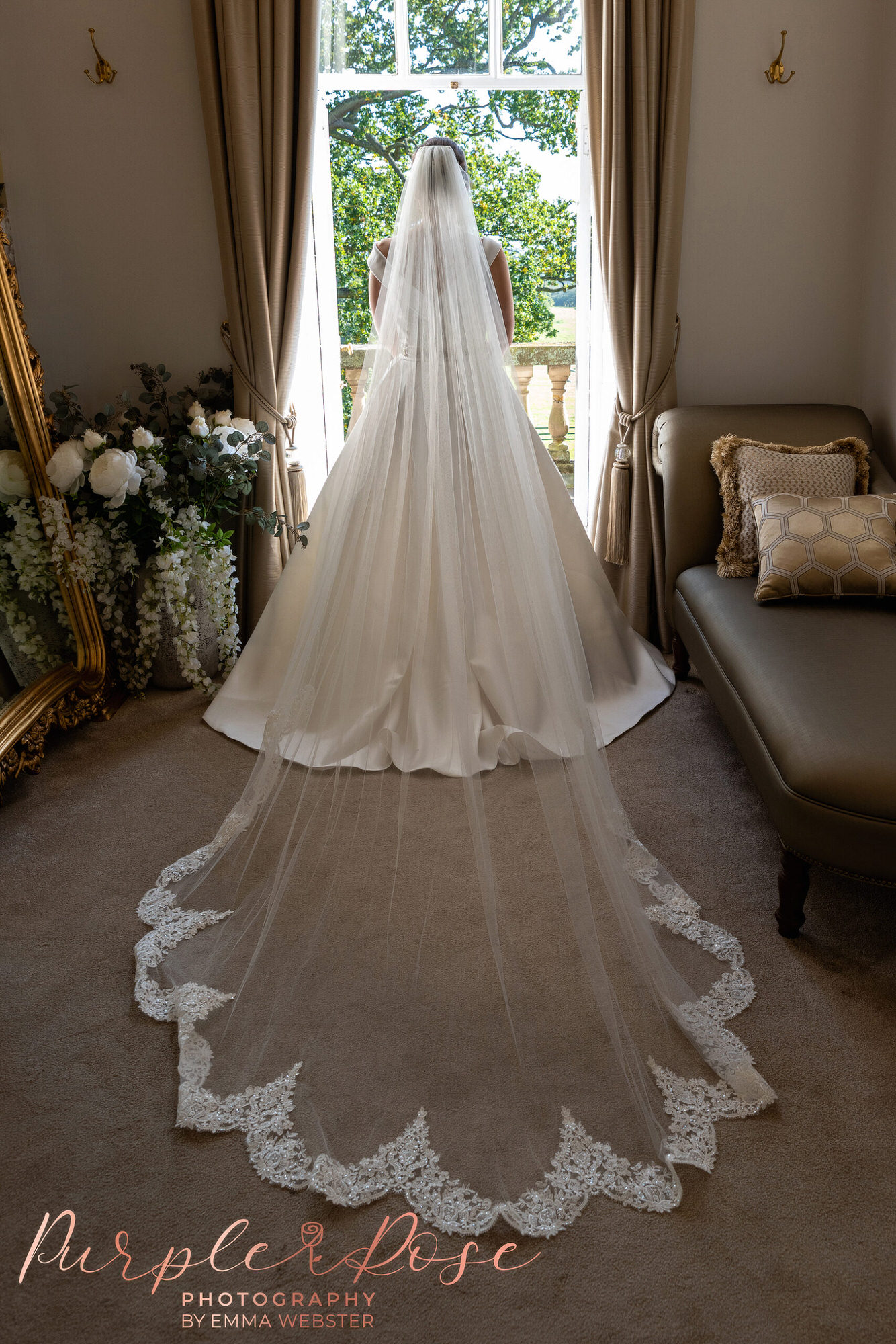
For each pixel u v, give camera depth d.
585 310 3.72
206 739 2.96
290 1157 1.49
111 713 3.15
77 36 3.18
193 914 2.06
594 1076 1.62
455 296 2.22
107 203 3.36
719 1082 1.61
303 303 3.61
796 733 1.94
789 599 2.63
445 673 2.48
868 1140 1.50
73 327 3.50
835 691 2.06
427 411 2.32
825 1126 1.53
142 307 3.47
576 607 3.06
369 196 4.90
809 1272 1.30
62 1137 1.54
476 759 1.97
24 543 2.79
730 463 3.00
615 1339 1.22
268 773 2.28
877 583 2.53
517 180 4.91
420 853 2.09
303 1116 1.56
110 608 3.06
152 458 2.95
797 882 1.93
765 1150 1.49
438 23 3.40
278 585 3.11
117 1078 1.66
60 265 3.42
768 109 3.28
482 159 4.86
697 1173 1.45
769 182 3.36
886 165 3.24
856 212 3.39
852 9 3.18
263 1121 1.55
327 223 3.62
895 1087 1.60
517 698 2.37
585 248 3.64
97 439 2.82
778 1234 1.35
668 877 2.17
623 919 1.81
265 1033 1.73
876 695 2.03
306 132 3.20
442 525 2.06
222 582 3.23
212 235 3.38
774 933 2.01
